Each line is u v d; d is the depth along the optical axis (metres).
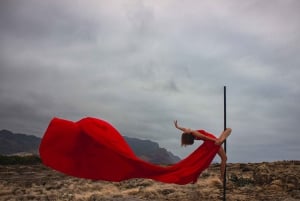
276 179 20.41
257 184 20.31
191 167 8.99
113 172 8.39
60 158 8.17
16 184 23.77
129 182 22.81
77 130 8.12
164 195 18.34
